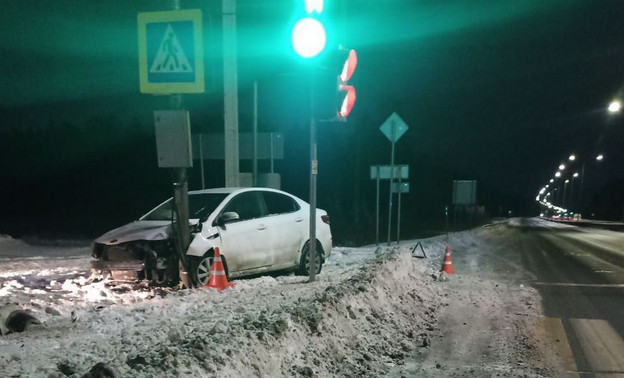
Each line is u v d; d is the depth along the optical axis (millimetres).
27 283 8898
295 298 7398
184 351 4355
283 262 10211
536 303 8906
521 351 6230
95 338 5695
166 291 8234
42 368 4469
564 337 6844
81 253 14391
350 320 6309
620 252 19078
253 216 9938
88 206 34594
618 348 6402
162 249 8602
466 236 25984
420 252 17203
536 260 15891
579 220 75625
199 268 8734
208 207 9570
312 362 5109
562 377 5383
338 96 8867
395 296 8070
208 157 14797
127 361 4234
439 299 9070
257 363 4590
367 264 9797
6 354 4996
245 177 13367
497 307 8531
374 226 34438
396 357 5941
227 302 7375
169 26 7809
